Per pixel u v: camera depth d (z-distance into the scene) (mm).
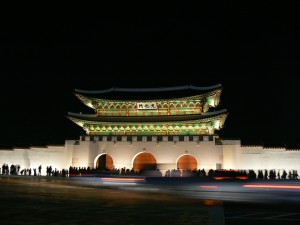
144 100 73875
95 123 73250
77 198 25531
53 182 47156
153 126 73188
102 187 41062
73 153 72438
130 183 51562
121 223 14727
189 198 28359
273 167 66625
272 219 16812
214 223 15102
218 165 67188
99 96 77875
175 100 73125
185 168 68625
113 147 71062
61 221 14883
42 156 73812
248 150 67750
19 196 25594
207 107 84812
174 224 14711
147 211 18891
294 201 26672
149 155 70375
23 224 13969
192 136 69062
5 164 74375
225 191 37781
